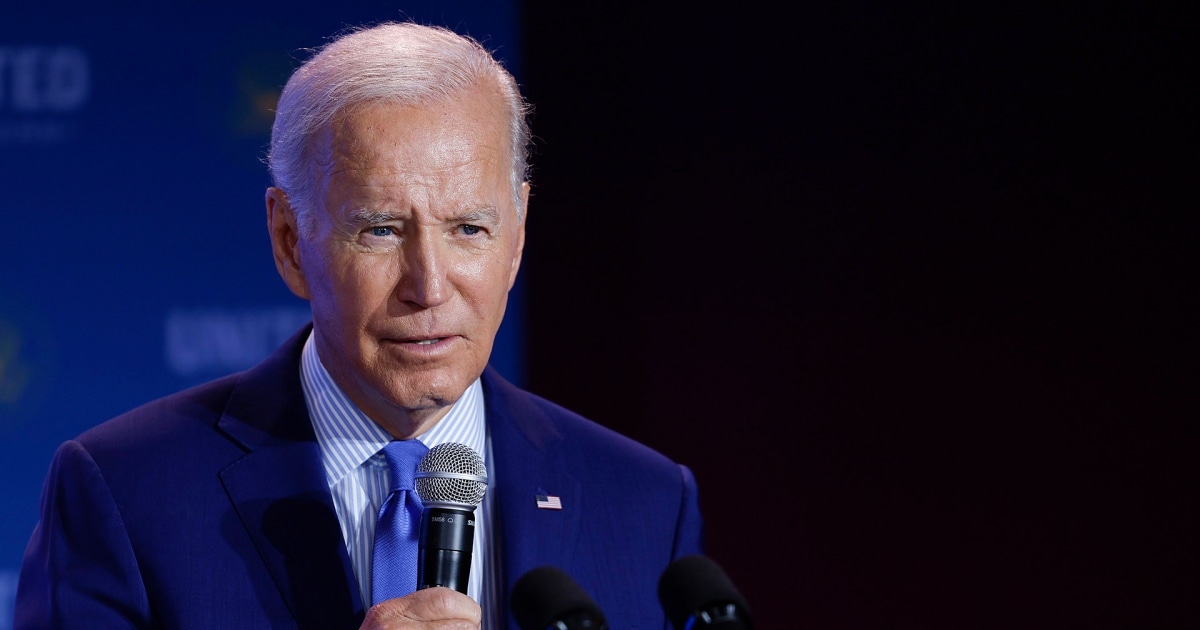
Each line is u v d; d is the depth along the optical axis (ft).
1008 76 49.44
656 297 49.47
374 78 18.38
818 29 49.83
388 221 18.24
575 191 48.70
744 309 49.90
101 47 42.88
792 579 50.34
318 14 44.19
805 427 50.26
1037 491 49.67
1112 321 49.37
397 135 18.12
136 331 42.80
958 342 49.96
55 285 42.37
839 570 50.29
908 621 50.08
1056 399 49.75
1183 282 49.01
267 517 19.67
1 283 42.04
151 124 43.11
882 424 50.24
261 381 21.58
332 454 20.53
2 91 42.27
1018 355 49.75
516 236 20.88
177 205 43.21
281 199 19.90
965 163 49.70
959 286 49.90
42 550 19.85
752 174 49.90
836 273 50.16
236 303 43.47
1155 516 49.34
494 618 20.59
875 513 50.16
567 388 48.78
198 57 43.50
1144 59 48.85
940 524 50.03
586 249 48.93
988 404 49.96
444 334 18.60
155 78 43.21
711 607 14.21
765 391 50.21
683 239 49.75
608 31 48.70
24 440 42.01
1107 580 49.49
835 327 50.14
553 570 15.08
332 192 18.39
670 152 49.52
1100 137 49.19
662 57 49.32
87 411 42.39
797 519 50.24
